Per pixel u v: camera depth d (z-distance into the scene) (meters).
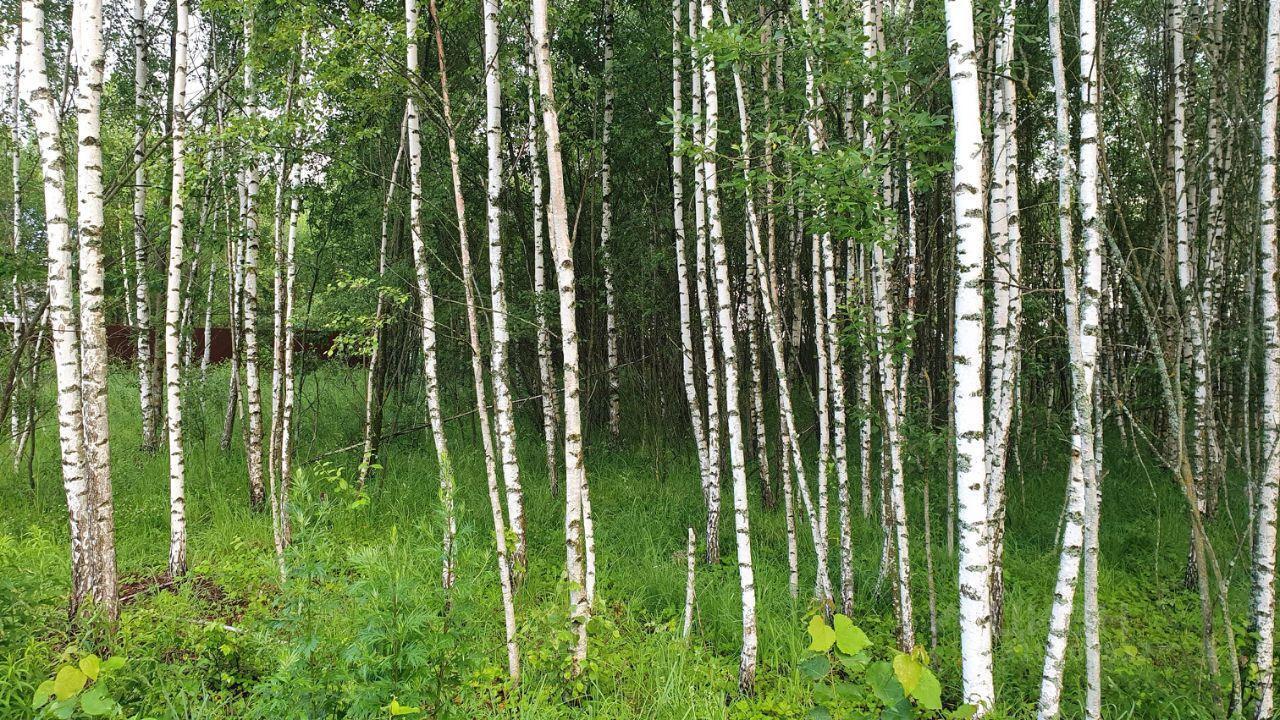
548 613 4.12
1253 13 6.42
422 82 4.83
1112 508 7.88
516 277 11.05
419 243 5.87
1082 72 3.29
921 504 7.31
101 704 2.18
